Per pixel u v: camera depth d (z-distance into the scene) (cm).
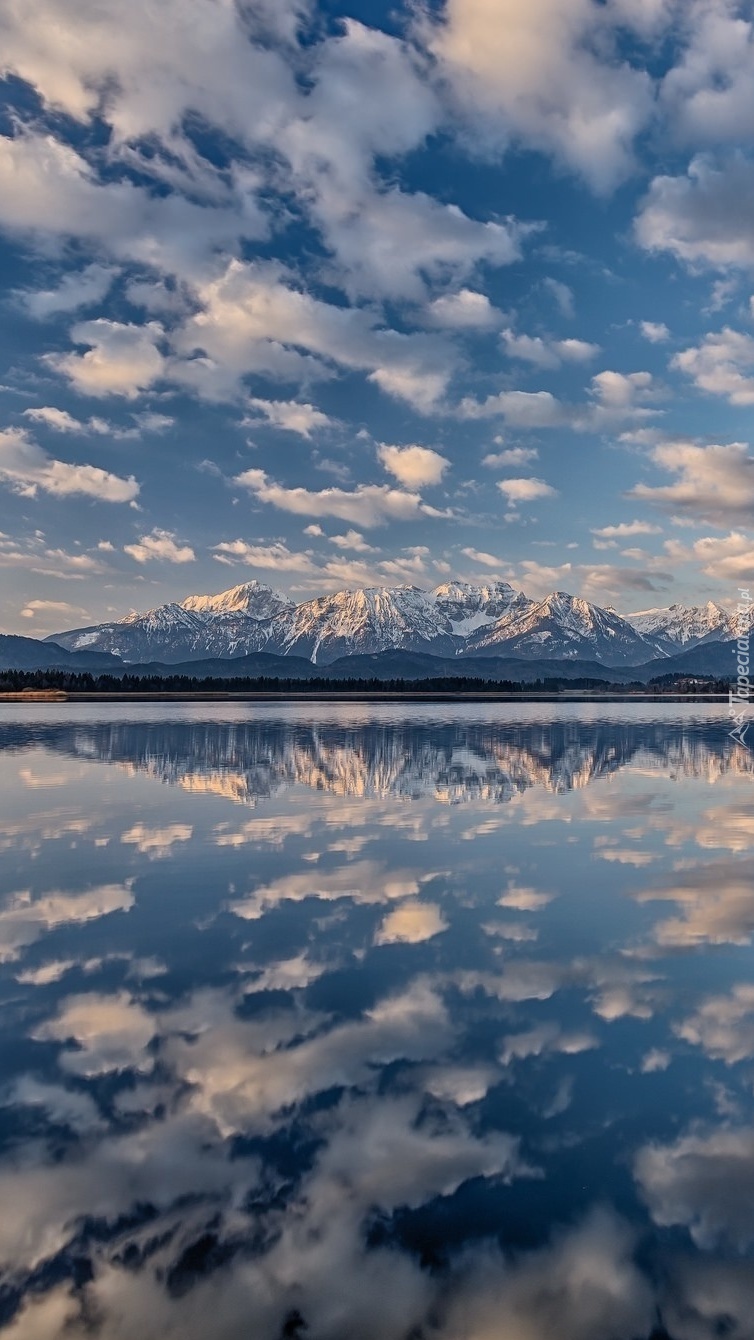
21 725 8806
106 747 5756
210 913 1577
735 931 1447
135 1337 554
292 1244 640
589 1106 841
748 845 2241
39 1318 571
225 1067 927
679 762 4734
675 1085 888
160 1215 671
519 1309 576
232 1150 761
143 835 2400
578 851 2159
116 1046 984
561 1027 1038
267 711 13700
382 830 2478
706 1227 658
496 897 1691
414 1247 635
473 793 3334
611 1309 576
